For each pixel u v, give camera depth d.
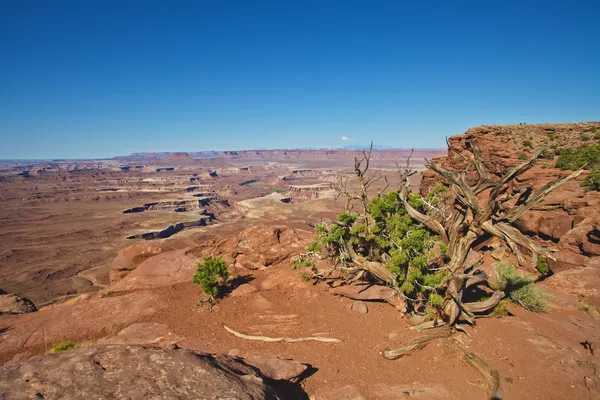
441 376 10.55
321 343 12.17
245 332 12.80
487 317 14.02
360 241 15.80
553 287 17.41
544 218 23.52
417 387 9.96
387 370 10.79
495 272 16.64
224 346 11.64
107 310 14.92
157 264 20.42
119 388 5.51
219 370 6.83
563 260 20.06
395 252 13.16
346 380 10.13
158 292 16.89
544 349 11.68
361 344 12.21
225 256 21.08
